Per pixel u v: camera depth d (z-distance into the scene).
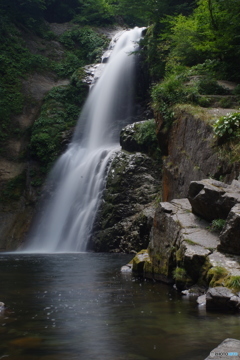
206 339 4.14
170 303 6.12
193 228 7.80
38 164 27.92
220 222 7.49
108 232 18.86
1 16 34.88
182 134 12.34
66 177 25.41
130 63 29.30
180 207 8.88
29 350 3.87
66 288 7.70
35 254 18.33
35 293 7.14
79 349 3.89
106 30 39.25
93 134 28.81
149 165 19.86
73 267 11.85
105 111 28.80
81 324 4.87
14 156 28.39
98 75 31.53
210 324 4.76
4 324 4.88
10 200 26.33
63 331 4.54
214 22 15.77
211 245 7.13
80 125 29.97
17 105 30.73
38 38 36.53
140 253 10.12
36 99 31.75
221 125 10.16
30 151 28.11
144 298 6.57
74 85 32.19
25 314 5.43
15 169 27.80
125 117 28.86
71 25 39.66
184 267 7.20
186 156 11.86
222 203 7.51
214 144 10.47
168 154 13.35
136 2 24.56
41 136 28.14
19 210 25.89
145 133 20.23
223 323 4.79
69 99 31.64
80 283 8.37
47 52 35.72
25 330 4.60
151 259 8.98
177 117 12.87
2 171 27.34
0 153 28.14
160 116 13.94
